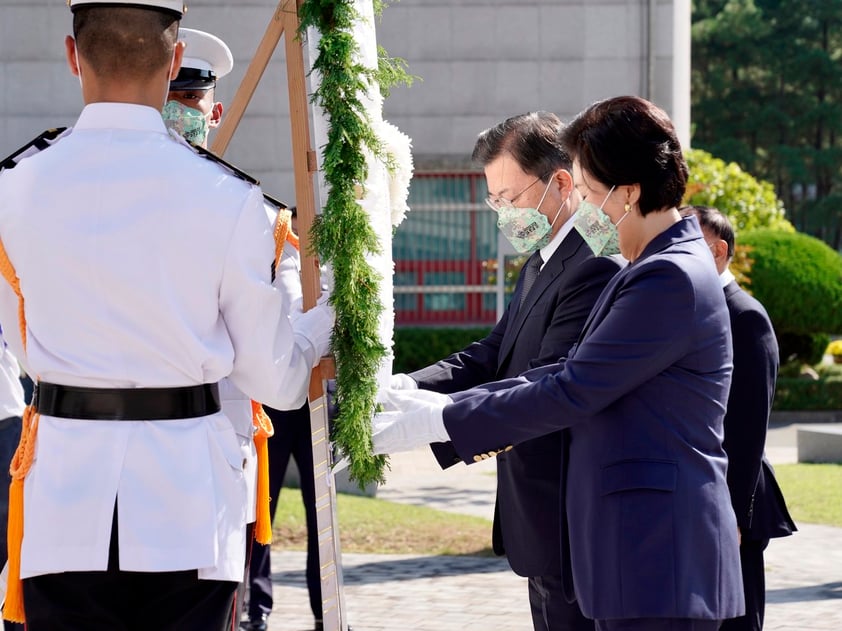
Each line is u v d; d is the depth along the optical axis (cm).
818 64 4062
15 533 286
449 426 318
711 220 433
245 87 349
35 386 289
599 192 310
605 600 296
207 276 274
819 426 1255
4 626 455
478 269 1775
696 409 301
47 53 1611
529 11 1705
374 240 312
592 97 1708
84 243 269
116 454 271
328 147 309
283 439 602
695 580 293
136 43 277
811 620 611
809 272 1667
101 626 276
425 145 1727
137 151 275
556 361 365
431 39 1712
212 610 284
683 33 1734
